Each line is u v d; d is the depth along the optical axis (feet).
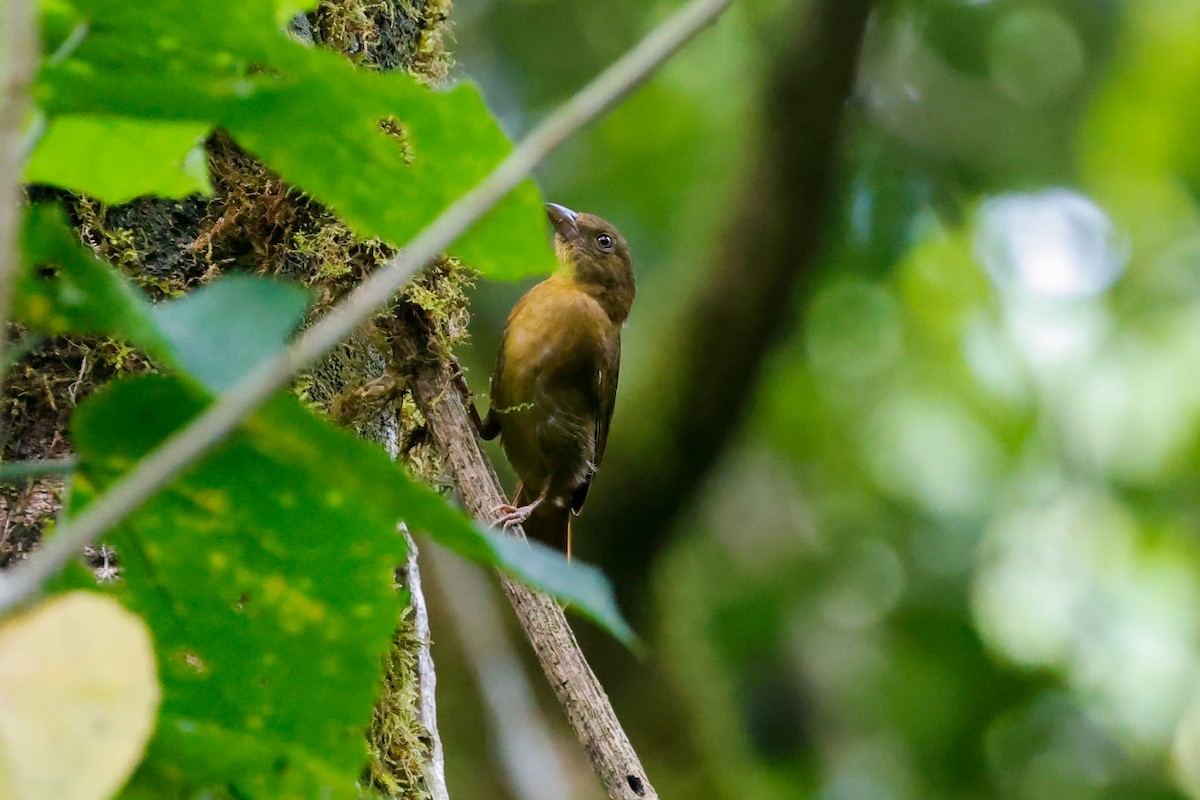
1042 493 44.47
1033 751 43.37
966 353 44.37
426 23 17.53
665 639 41.78
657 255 42.11
